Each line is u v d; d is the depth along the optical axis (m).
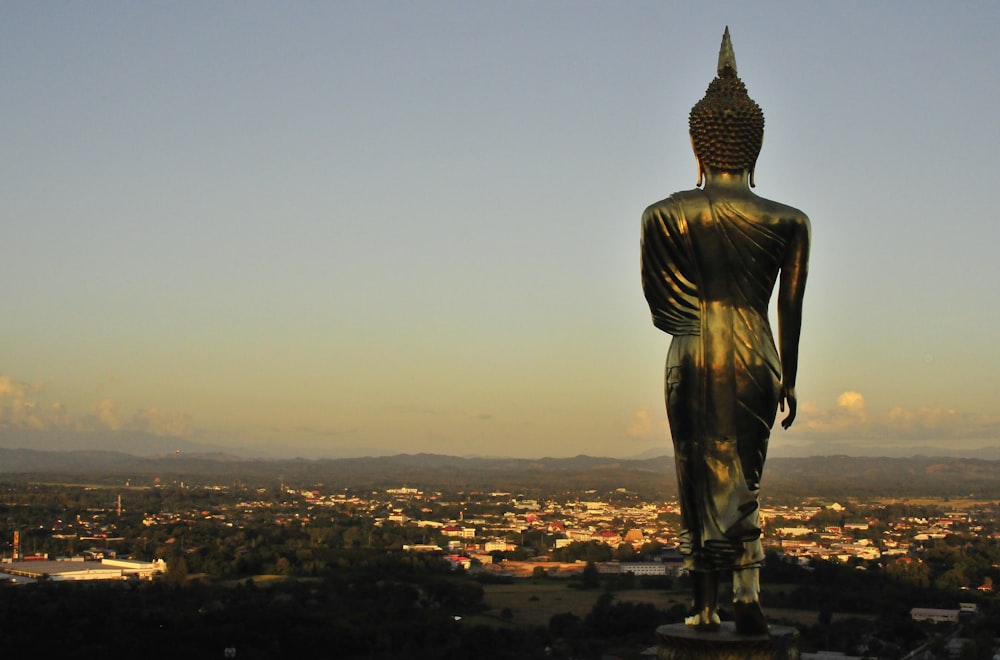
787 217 37.25
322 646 141.38
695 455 37.09
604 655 140.25
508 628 161.12
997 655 132.25
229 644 139.62
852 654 135.25
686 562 37.62
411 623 157.62
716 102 37.97
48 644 133.62
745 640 35.47
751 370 36.84
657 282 38.19
